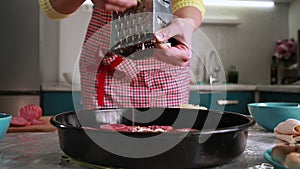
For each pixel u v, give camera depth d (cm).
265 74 276
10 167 52
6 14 206
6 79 206
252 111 87
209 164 48
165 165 46
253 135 80
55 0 81
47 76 248
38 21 209
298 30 259
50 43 248
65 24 249
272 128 84
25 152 61
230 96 223
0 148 65
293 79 261
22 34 207
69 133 50
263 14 275
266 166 51
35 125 95
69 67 251
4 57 206
